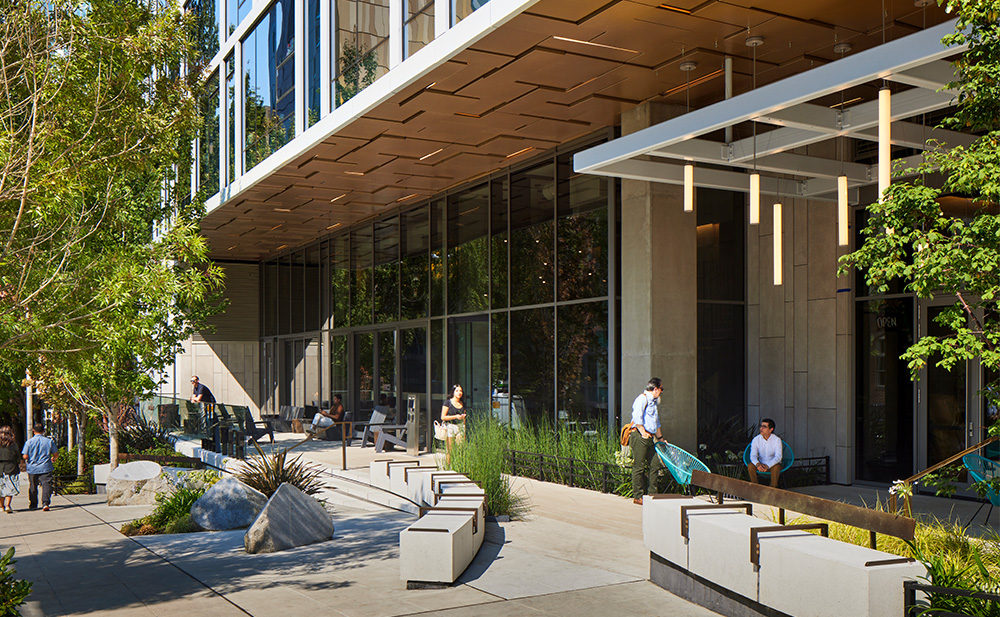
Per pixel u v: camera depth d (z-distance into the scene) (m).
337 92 15.05
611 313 14.37
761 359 14.88
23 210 7.50
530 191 16.77
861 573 4.93
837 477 13.52
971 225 6.13
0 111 7.52
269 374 31.45
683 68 11.60
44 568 8.90
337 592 7.41
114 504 14.07
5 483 13.79
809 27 10.12
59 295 7.34
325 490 14.29
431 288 20.28
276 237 26.89
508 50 10.95
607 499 12.26
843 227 8.41
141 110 8.93
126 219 11.50
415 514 11.82
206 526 11.01
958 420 11.95
